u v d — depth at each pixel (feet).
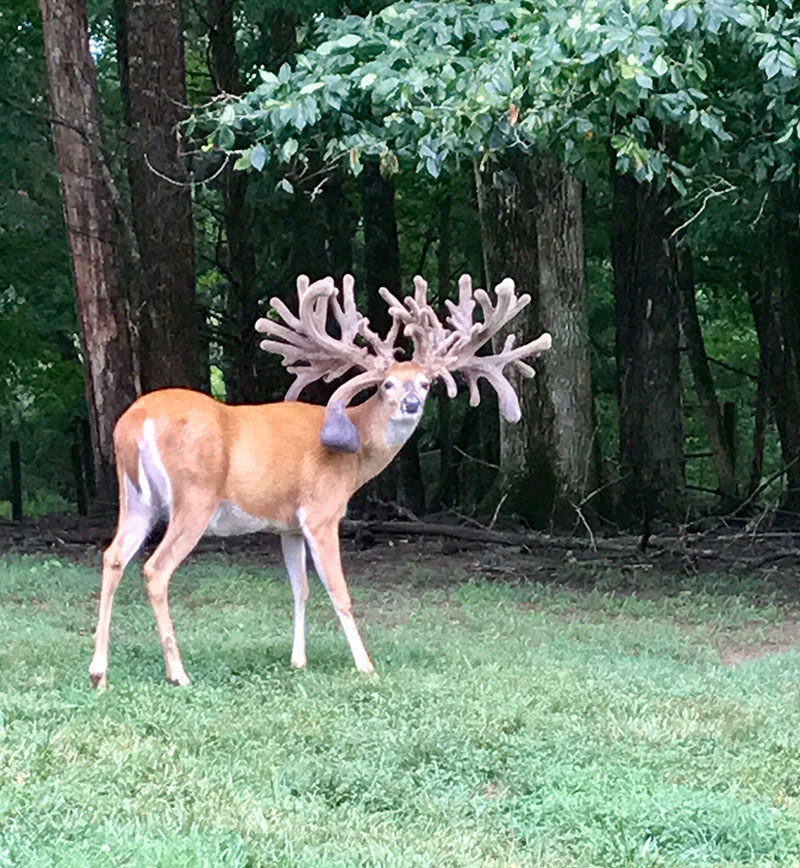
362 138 35.35
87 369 55.83
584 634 33.73
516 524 52.44
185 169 52.60
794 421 63.00
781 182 46.01
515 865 16.22
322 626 33.63
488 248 53.42
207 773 19.22
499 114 32.73
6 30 63.67
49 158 66.80
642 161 32.40
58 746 19.81
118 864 14.98
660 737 21.99
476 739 21.33
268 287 73.87
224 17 67.41
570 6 30.27
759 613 37.55
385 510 55.47
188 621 33.83
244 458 25.82
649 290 56.24
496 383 27.63
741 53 34.73
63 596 37.32
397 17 33.73
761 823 17.63
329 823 17.57
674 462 55.98
